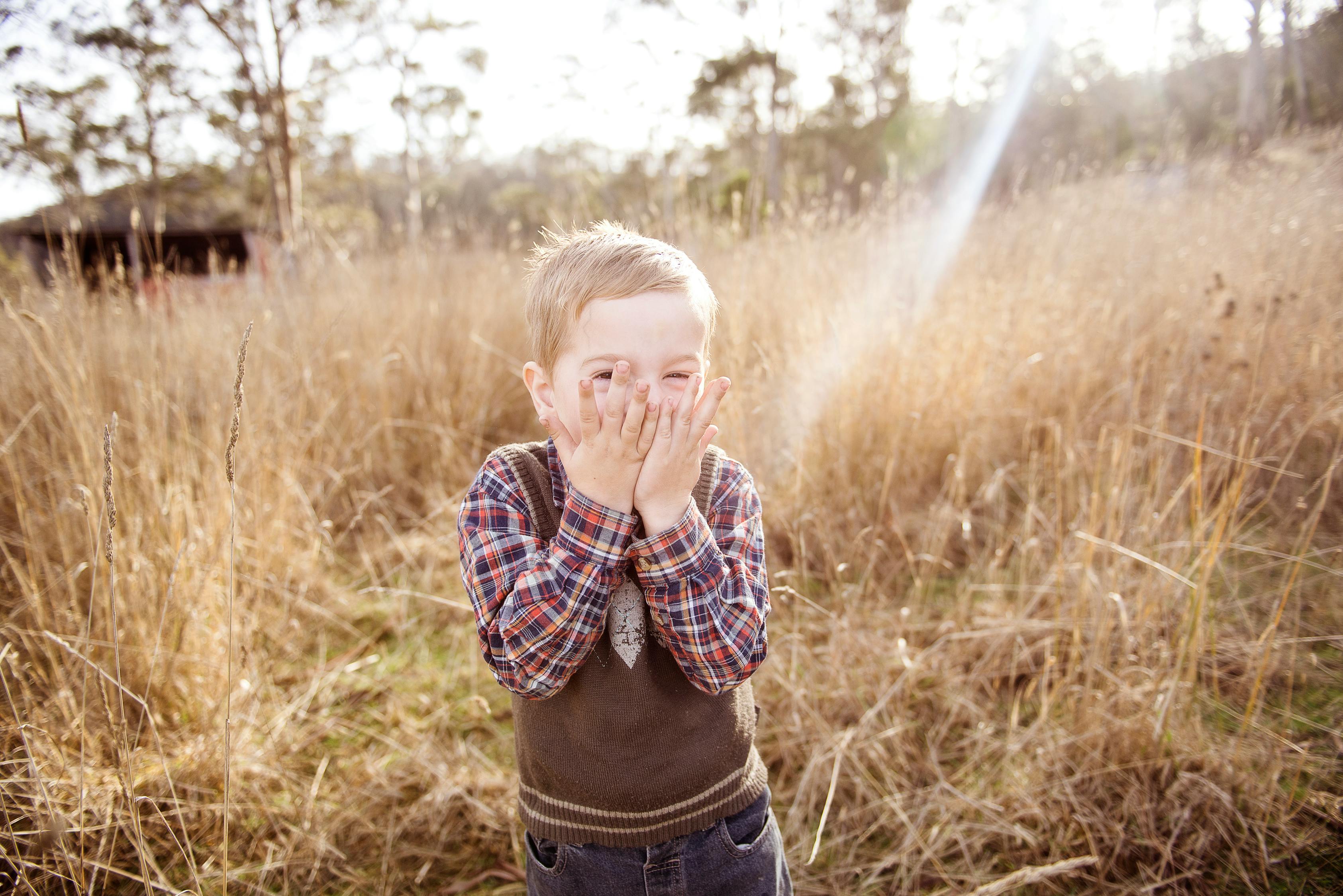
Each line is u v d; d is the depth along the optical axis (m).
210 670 1.81
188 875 1.46
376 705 1.95
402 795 1.67
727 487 0.98
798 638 1.87
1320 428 2.43
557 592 0.79
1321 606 1.99
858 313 2.95
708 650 0.83
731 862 0.92
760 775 0.98
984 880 1.45
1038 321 2.97
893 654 1.94
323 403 2.92
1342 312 2.80
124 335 2.58
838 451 2.56
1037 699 1.85
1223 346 2.71
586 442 0.79
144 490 1.99
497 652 0.85
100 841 1.47
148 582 1.82
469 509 0.92
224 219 15.04
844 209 3.87
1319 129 5.41
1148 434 2.26
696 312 0.85
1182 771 1.55
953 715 1.75
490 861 1.53
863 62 18.45
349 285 3.74
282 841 1.54
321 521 2.56
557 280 0.88
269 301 3.41
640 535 0.88
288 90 10.80
